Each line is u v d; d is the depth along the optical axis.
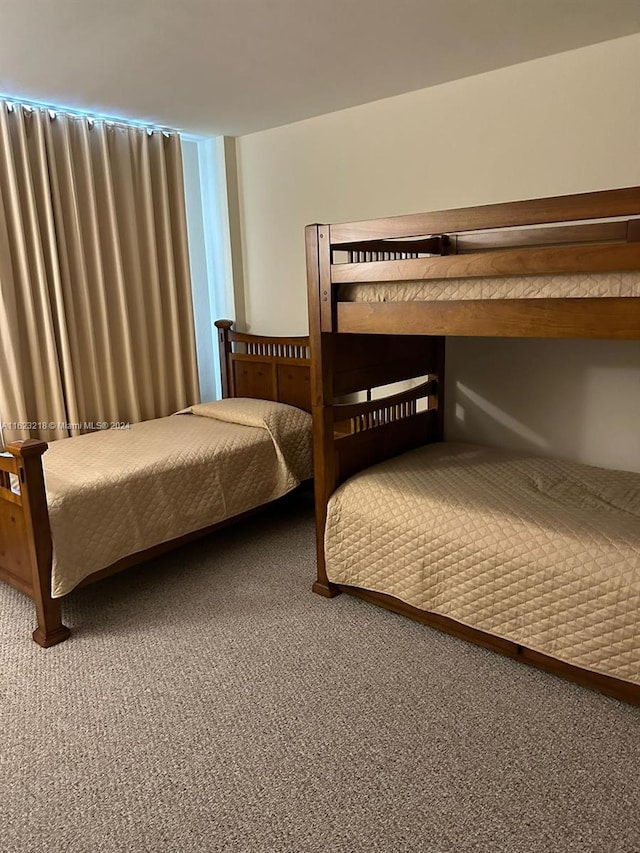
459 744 1.79
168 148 3.73
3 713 1.96
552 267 1.80
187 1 1.96
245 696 2.02
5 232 3.09
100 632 2.41
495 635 2.14
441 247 2.96
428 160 3.01
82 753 1.79
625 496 2.34
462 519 2.20
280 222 3.79
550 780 1.65
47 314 3.28
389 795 1.61
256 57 2.49
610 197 1.66
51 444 3.10
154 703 1.99
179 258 3.89
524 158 2.71
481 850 1.45
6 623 2.49
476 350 3.11
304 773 1.69
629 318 1.72
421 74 2.74
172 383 4.01
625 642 1.85
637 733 1.81
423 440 3.18
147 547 2.73
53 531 2.32
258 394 3.98
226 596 2.67
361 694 2.01
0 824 1.56
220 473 3.01
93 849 1.48
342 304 2.38
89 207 3.39
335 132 3.35
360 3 2.01
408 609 2.44
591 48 2.43
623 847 1.45
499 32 2.28
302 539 3.27
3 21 2.10
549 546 1.99
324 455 2.55
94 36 2.24
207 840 1.50
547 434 2.96
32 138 3.15
